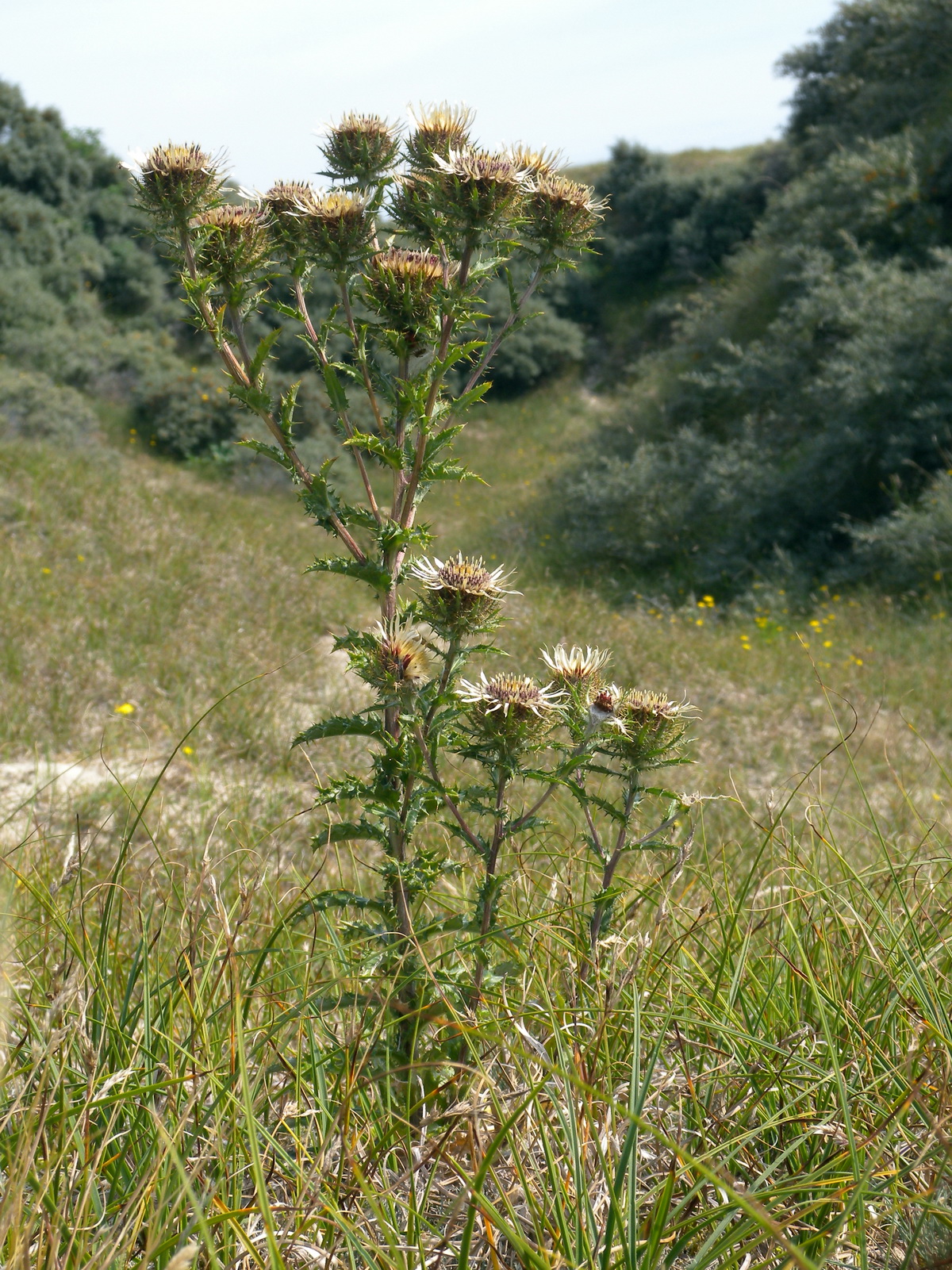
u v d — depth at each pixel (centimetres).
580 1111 180
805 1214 163
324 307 1444
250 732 627
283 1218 175
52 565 943
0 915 234
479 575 216
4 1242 146
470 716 222
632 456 1546
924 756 664
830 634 951
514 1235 146
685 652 897
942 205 1458
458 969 234
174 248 237
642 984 228
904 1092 193
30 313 2191
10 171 2428
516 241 236
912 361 1125
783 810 273
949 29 1670
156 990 226
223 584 975
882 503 1139
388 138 245
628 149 2861
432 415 232
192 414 1956
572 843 338
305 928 321
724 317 1703
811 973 234
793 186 1795
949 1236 166
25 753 581
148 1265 157
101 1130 184
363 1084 188
